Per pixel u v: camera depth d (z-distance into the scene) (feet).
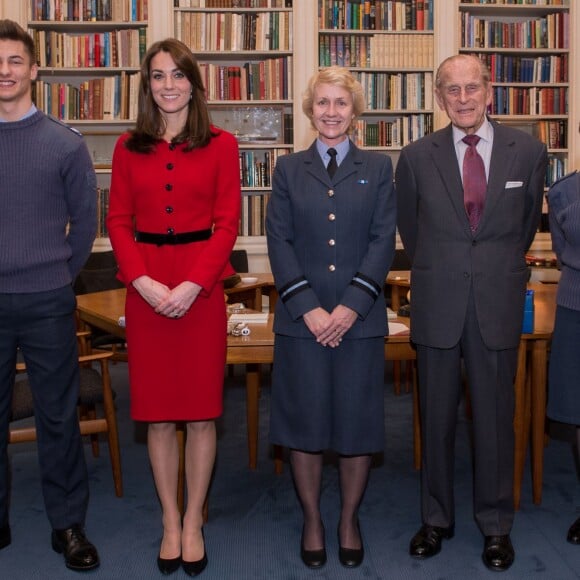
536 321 10.07
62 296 7.71
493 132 7.96
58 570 8.20
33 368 7.81
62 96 21.15
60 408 7.97
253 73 21.45
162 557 8.13
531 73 22.17
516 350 8.10
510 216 7.82
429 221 8.04
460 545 8.72
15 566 8.29
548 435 12.54
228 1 21.11
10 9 20.63
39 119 7.47
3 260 7.36
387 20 21.57
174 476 8.30
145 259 7.86
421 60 21.68
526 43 22.00
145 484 10.94
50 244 7.57
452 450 8.46
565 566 8.21
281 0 21.22
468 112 7.69
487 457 8.13
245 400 15.79
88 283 15.97
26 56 7.23
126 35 21.06
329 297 7.84
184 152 7.78
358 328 7.80
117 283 16.51
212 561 8.44
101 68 21.01
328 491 10.66
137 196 7.88
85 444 12.91
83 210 7.81
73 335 7.98
